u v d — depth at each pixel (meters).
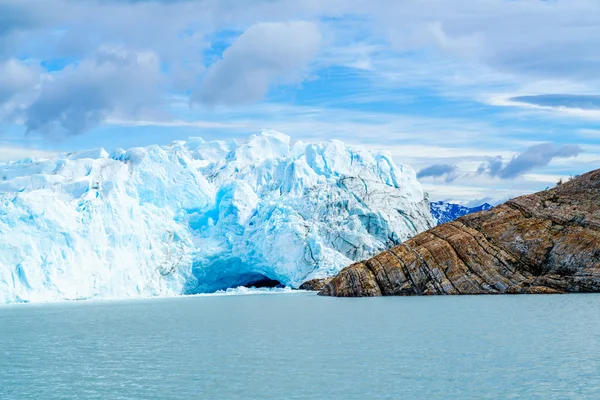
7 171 107.56
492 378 25.28
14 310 71.38
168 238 100.50
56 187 96.69
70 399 24.28
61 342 40.50
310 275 99.81
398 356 30.66
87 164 107.44
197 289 104.69
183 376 27.75
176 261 99.50
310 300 71.62
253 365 29.80
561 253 64.25
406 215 115.44
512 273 65.44
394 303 59.91
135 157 113.38
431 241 71.31
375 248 106.75
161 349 36.03
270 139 129.25
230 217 106.81
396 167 125.69
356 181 114.56
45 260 84.94
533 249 65.94
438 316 46.34
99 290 88.69
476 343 33.47
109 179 104.25
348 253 104.12
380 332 39.28
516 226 68.44
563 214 67.62
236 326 46.59
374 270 72.62
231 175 118.81
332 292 76.38
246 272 107.94
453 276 67.56
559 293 61.94
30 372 29.72
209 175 118.81
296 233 100.38
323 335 39.22
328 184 113.00
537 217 68.75
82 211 91.44
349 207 109.56
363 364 29.00
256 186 116.19
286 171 115.38
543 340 33.47
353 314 51.06
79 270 87.12
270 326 45.56
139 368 30.03
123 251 93.25
